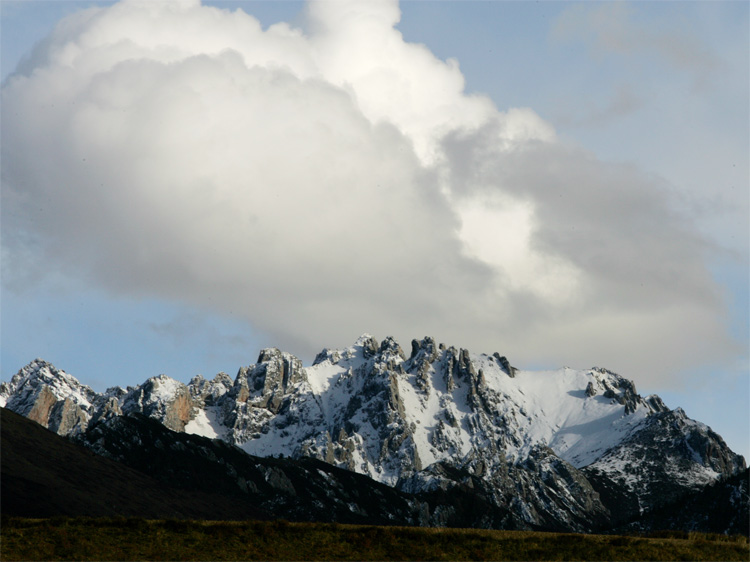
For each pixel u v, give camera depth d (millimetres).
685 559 120938
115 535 118250
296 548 118062
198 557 111812
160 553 111812
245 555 113938
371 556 116812
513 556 119500
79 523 123625
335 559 114750
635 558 120375
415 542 123062
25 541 113062
